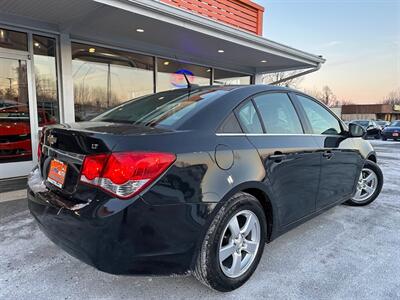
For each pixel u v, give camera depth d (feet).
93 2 12.76
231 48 21.03
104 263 5.13
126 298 6.17
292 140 8.11
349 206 12.47
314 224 10.46
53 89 17.51
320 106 10.18
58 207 5.56
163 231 5.31
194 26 16.40
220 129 6.54
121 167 5.01
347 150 10.51
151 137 5.49
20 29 15.61
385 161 26.73
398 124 59.52
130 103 8.87
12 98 16.11
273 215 7.43
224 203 6.03
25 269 7.13
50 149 6.44
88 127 6.28
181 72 24.21
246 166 6.53
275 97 8.41
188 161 5.60
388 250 8.52
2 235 8.87
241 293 6.44
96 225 4.99
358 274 7.23
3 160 15.94
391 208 12.29
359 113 151.02
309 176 8.61
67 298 6.10
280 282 6.86
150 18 14.66
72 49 18.07
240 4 23.61
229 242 6.47
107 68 19.98
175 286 6.63
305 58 25.22
